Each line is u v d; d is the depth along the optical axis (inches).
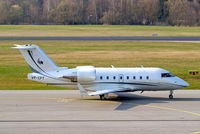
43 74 4667.8
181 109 3961.6
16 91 5251.0
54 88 5639.8
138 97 4776.1
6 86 5895.7
